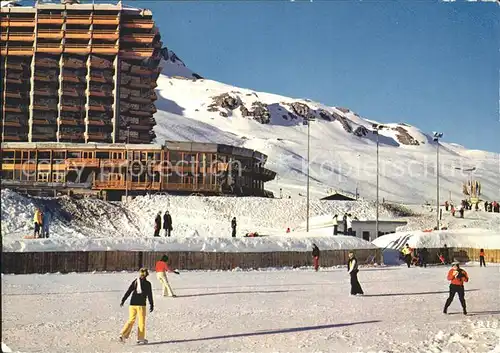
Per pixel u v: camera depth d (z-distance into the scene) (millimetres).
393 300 26750
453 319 20781
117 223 75312
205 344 15875
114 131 132000
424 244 61312
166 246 43812
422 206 105562
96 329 18188
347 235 58969
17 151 102500
